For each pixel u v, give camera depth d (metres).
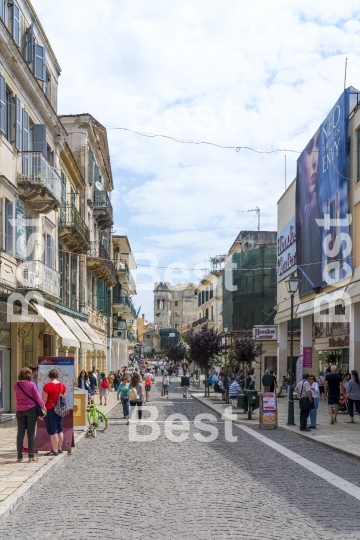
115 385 45.88
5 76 19.70
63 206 29.48
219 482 10.43
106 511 8.31
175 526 7.48
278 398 35.59
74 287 32.59
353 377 20.95
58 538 7.02
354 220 25.14
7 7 20.73
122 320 60.56
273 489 9.83
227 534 7.13
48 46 26.41
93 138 39.12
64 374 14.30
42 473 10.72
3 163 19.42
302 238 33.75
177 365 98.06
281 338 40.78
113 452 14.37
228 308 57.72
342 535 7.15
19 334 22.06
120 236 57.97
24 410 12.17
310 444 15.93
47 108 24.84
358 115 24.81
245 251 56.56
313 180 31.09
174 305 140.75
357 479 10.82
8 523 7.75
